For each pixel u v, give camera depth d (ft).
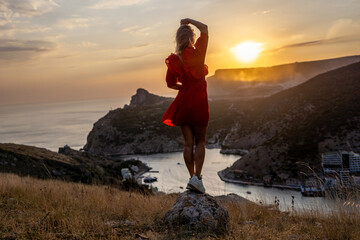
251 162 338.13
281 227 14.25
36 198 18.78
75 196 22.08
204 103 11.47
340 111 349.00
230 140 554.46
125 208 16.48
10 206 16.20
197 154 12.14
